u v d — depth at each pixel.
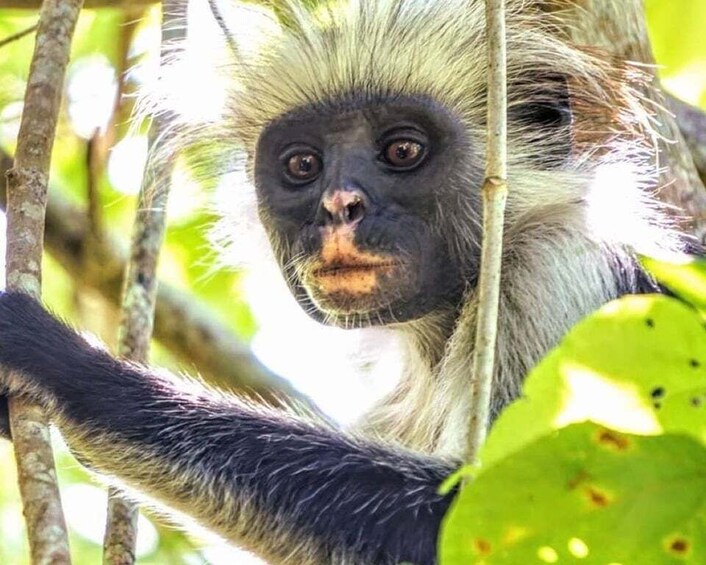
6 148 15.80
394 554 9.83
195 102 12.66
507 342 10.48
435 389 11.45
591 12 11.21
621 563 6.02
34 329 10.26
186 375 11.09
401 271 10.61
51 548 7.94
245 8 12.38
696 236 10.95
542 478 5.87
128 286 11.35
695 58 15.45
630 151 11.03
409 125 11.00
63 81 9.83
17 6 13.59
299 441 10.35
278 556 10.16
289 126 11.29
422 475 10.06
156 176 12.40
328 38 11.45
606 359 5.93
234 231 12.83
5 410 10.08
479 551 5.95
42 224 9.52
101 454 10.30
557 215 10.93
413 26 11.42
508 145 11.23
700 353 5.89
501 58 7.64
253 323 16.70
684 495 5.93
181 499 10.30
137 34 15.12
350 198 10.65
